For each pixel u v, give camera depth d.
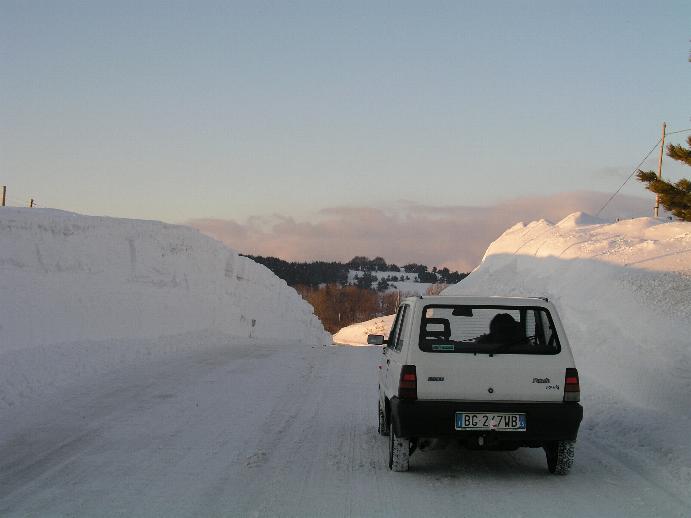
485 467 8.01
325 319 112.00
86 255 22.23
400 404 7.25
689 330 12.42
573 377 7.27
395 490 6.94
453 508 6.31
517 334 7.86
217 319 29.83
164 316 24.47
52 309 18.53
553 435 7.21
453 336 8.43
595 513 6.12
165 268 26.62
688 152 15.22
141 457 8.25
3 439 9.08
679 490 6.78
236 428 10.10
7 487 6.95
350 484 7.17
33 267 19.53
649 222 22.45
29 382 12.95
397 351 8.21
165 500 6.52
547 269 21.80
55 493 6.73
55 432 9.53
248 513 6.11
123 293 22.70
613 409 10.67
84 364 15.65
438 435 7.23
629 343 13.23
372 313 115.75
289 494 6.75
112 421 10.34
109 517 5.99
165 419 10.62
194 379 15.06
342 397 13.45
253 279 37.44
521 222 30.66
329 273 164.00
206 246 31.56
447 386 7.26
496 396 7.24
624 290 15.59
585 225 25.30
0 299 17.02
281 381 15.48
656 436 8.70
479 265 30.73
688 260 16.25
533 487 7.05
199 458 8.24
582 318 15.97
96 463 7.93
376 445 9.12
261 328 35.91
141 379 14.66
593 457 8.33
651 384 11.05
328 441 9.35
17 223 20.12
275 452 8.63
